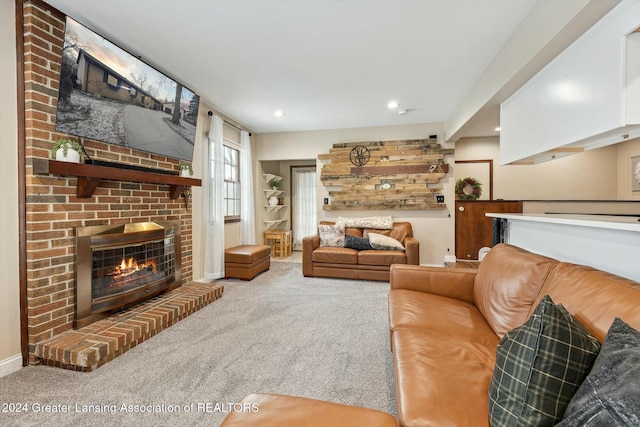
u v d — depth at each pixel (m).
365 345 2.18
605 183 5.11
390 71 2.96
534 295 1.45
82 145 2.21
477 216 4.60
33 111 1.87
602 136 1.66
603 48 1.57
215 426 1.38
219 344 2.19
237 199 4.98
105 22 2.16
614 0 1.43
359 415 0.95
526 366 0.84
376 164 4.99
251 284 3.84
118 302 2.40
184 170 3.17
